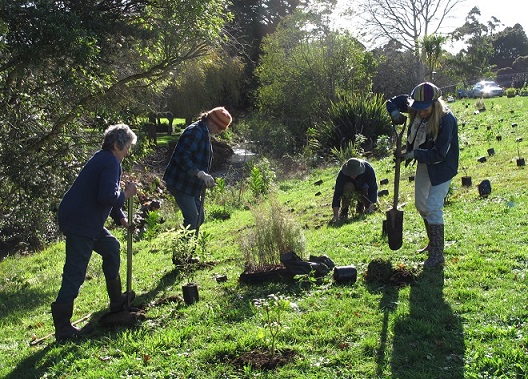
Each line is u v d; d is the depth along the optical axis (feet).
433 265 19.61
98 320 19.56
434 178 19.30
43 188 45.14
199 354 15.30
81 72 43.27
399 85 135.85
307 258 22.00
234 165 93.56
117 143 18.06
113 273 19.36
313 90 111.14
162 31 48.16
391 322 15.74
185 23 48.11
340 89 110.52
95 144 48.80
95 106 48.73
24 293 29.17
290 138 102.63
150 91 57.47
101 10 48.67
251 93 137.49
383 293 17.94
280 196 50.31
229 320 17.57
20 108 44.65
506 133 53.16
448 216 26.22
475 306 16.19
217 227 38.86
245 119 120.06
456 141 19.15
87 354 16.56
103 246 19.10
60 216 17.83
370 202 31.73
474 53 177.99
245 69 140.56
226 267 24.06
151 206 51.16
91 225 17.85
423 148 19.42
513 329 14.40
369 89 110.11
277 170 74.59
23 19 39.37
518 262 19.24
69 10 43.34
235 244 29.78
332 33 112.27
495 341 14.07
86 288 25.85
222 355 15.12
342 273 19.17
